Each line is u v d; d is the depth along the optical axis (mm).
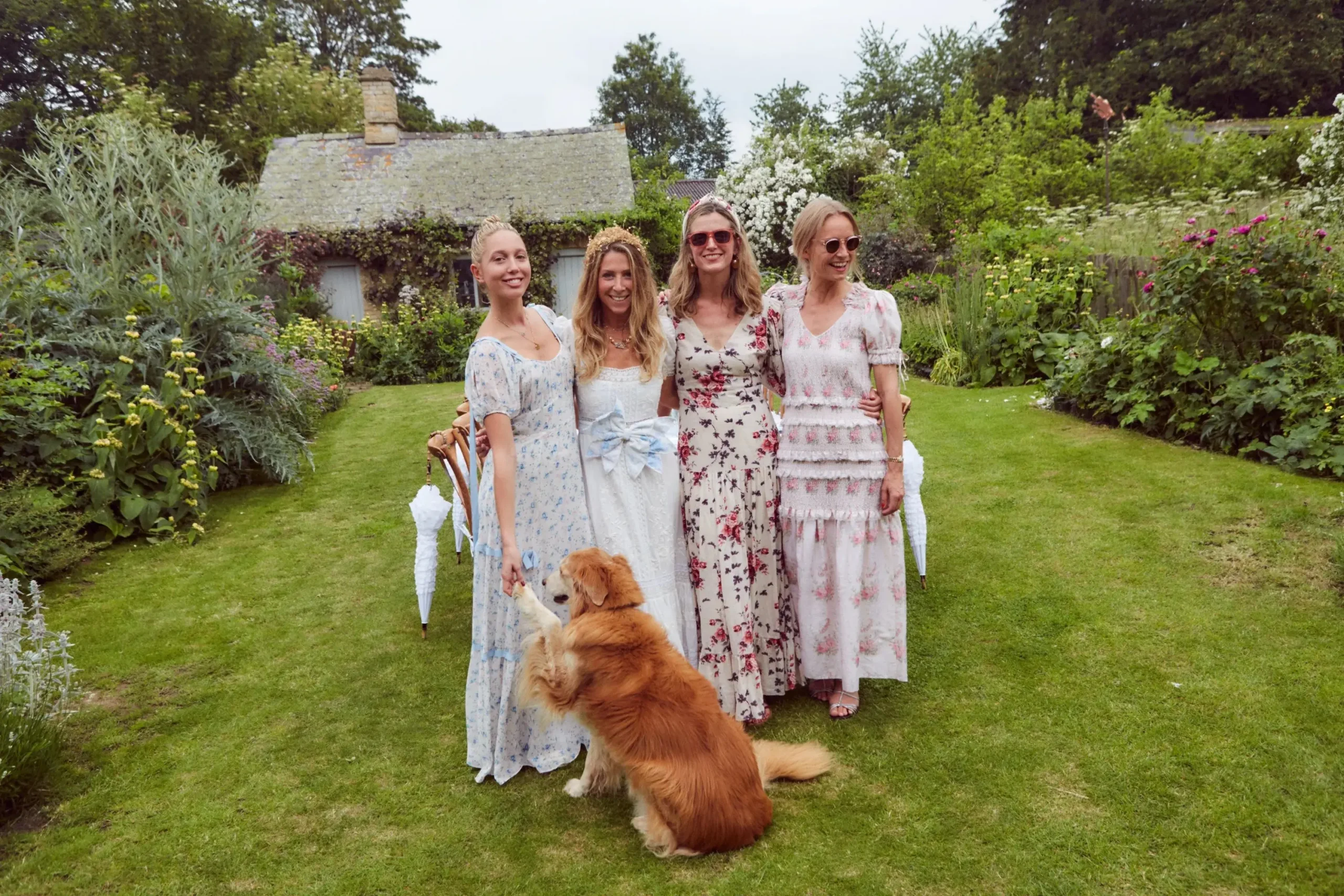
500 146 17656
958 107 18016
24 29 27031
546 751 2914
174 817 2684
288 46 27094
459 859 2436
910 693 3227
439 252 15711
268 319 8828
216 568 5035
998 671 3334
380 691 3518
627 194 16766
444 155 17359
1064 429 6574
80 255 6914
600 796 2730
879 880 2234
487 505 2791
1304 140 13195
